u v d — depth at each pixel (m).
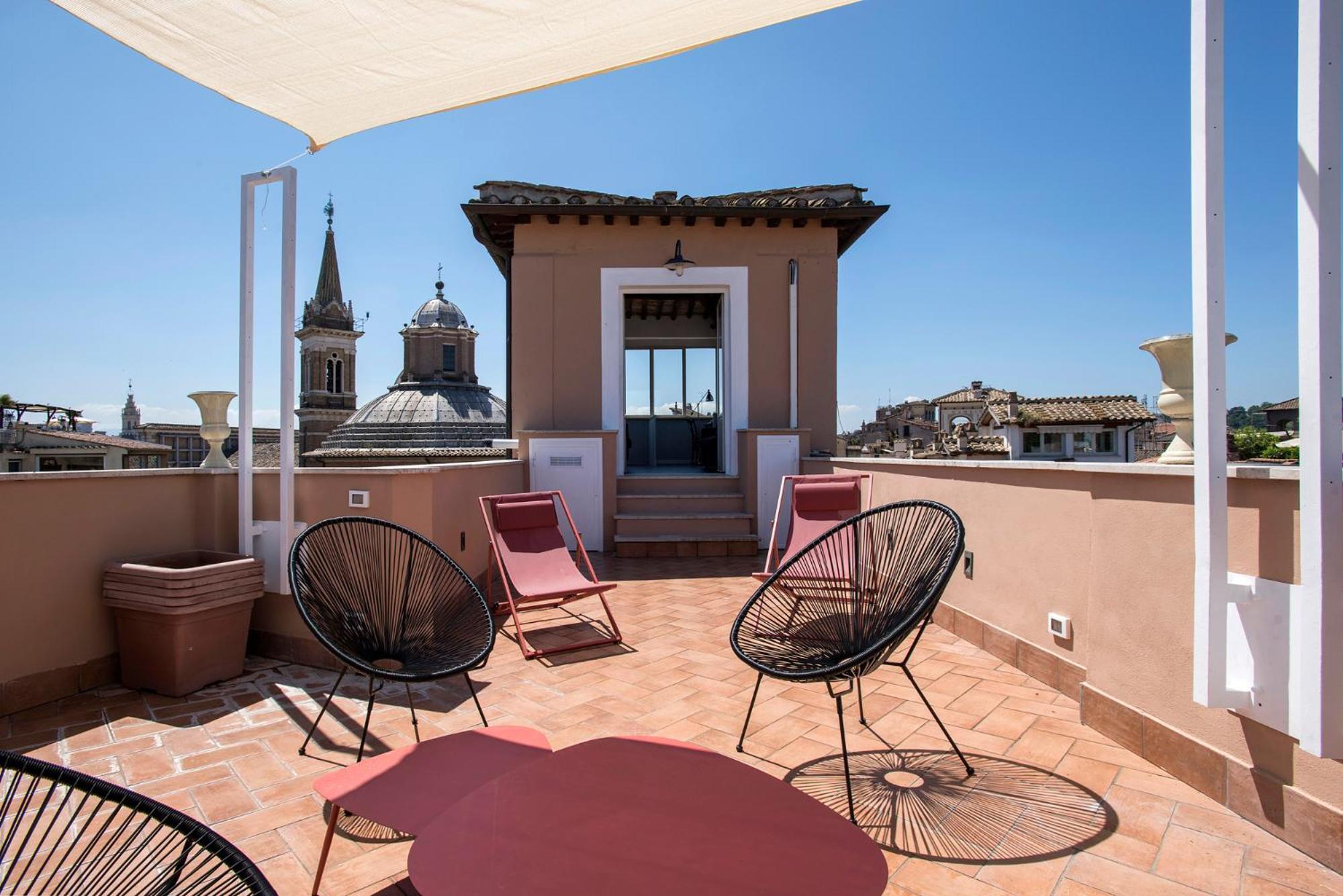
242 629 3.58
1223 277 2.03
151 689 3.32
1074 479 3.12
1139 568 2.54
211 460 4.11
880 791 2.29
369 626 2.87
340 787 1.68
